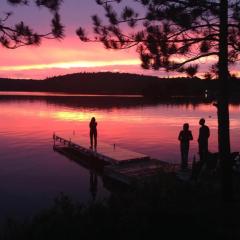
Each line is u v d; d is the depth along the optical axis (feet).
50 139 122.72
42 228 20.68
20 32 25.34
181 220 22.98
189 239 21.44
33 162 85.81
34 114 224.33
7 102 364.38
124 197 25.32
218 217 24.66
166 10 33.09
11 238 20.61
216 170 48.11
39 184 65.77
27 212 49.80
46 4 25.59
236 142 113.70
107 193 59.57
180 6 32.86
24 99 436.35
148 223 21.97
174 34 34.30
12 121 182.91
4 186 64.34
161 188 27.30
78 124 169.89
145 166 68.49
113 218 22.16
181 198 26.96
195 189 30.81
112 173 66.44
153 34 33.81
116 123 171.83
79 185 65.26
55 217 21.53
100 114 224.94
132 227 21.40
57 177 71.20
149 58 34.24
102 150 84.23
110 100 423.23
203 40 34.04
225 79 32.83
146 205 23.84
